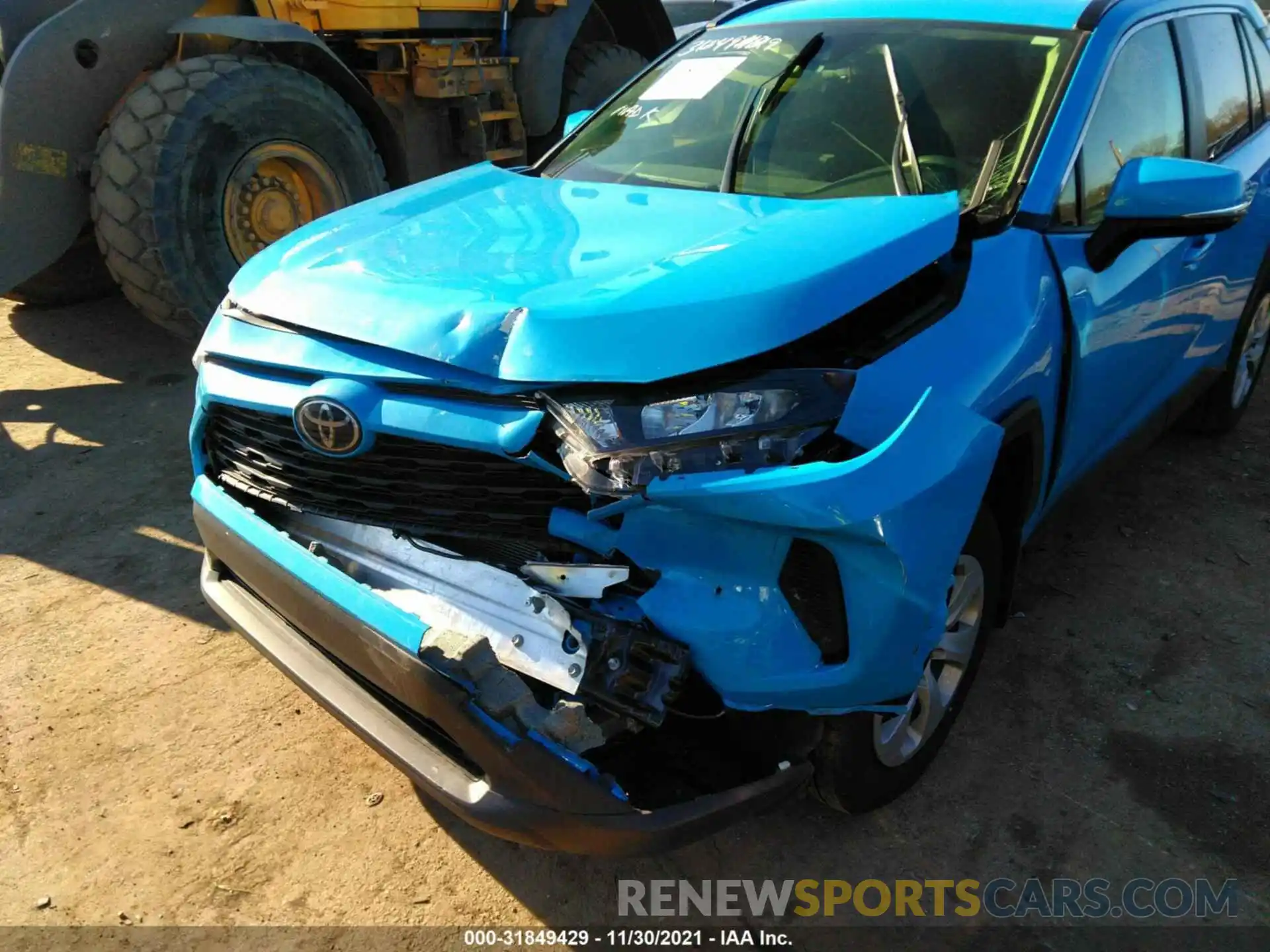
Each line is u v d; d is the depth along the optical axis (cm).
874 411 184
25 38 450
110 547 363
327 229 255
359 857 239
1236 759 265
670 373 179
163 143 453
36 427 461
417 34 611
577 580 185
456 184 295
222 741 273
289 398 206
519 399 184
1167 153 312
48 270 588
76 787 257
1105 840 241
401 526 201
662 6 795
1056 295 241
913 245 211
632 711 182
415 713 199
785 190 270
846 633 185
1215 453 441
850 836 243
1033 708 284
